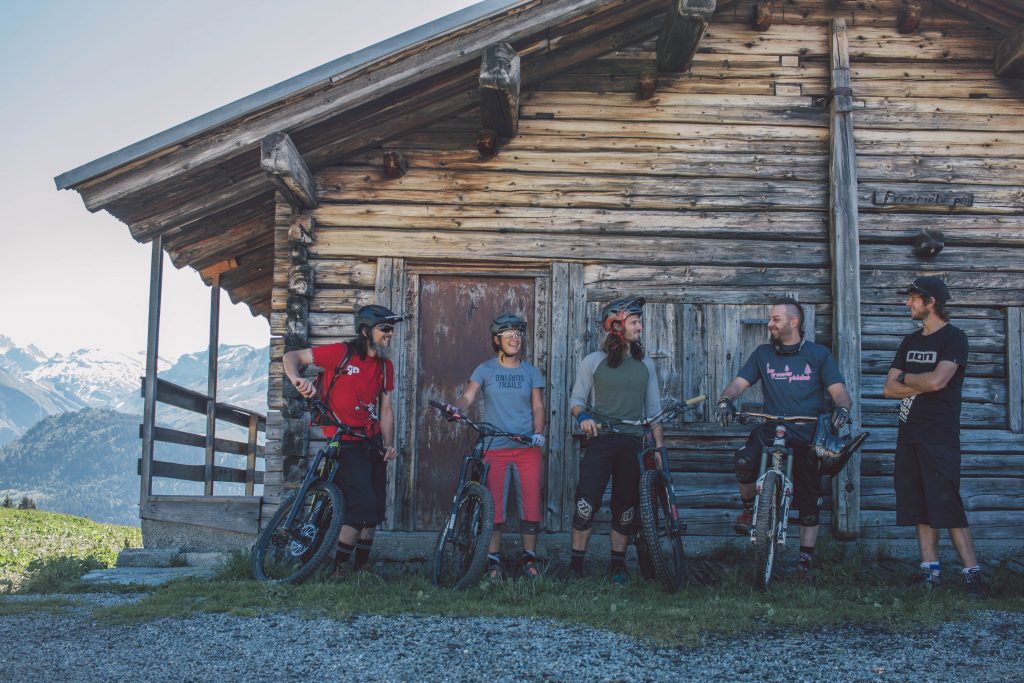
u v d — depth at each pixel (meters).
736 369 7.30
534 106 7.57
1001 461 7.31
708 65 7.66
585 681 3.65
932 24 7.76
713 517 7.09
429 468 7.23
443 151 7.49
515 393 6.19
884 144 7.63
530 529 6.07
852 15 7.74
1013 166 7.65
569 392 7.21
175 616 4.65
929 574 5.62
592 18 7.12
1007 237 7.56
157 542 7.33
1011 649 4.16
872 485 7.20
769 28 7.72
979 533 7.20
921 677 3.74
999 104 7.72
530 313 7.44
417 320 7.38
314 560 5.45
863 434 5.45
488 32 6.62
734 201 7.50
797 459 5.80
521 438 5.95
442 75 7.02
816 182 7.57
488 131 7.36
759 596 5.28
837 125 7.44
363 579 5.67
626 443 5.95
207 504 7.30
